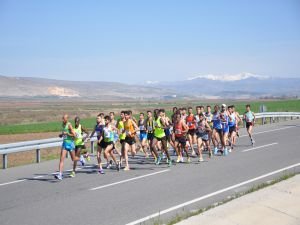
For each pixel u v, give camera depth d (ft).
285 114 121.70
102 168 48.83
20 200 33.19
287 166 46.11
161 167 48.32
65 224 26.78
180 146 51.85
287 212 26.61
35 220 27.68
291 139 73.10
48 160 58.39
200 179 40.22
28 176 44.29
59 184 39.45
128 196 33.86
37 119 213.66
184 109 56.18
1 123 184.65
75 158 43.32
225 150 56.95
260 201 28.43
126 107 412.98
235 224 24.49
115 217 28.12
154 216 28.14
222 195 33.53
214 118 57.11
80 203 31.91
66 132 42.09
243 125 102.01
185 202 31.63
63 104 561.43
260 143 68.54
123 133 47.11
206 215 25.90
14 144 51.65
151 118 52.08
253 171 43.68
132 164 51.37
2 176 44.62
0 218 28.22
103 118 48.78
